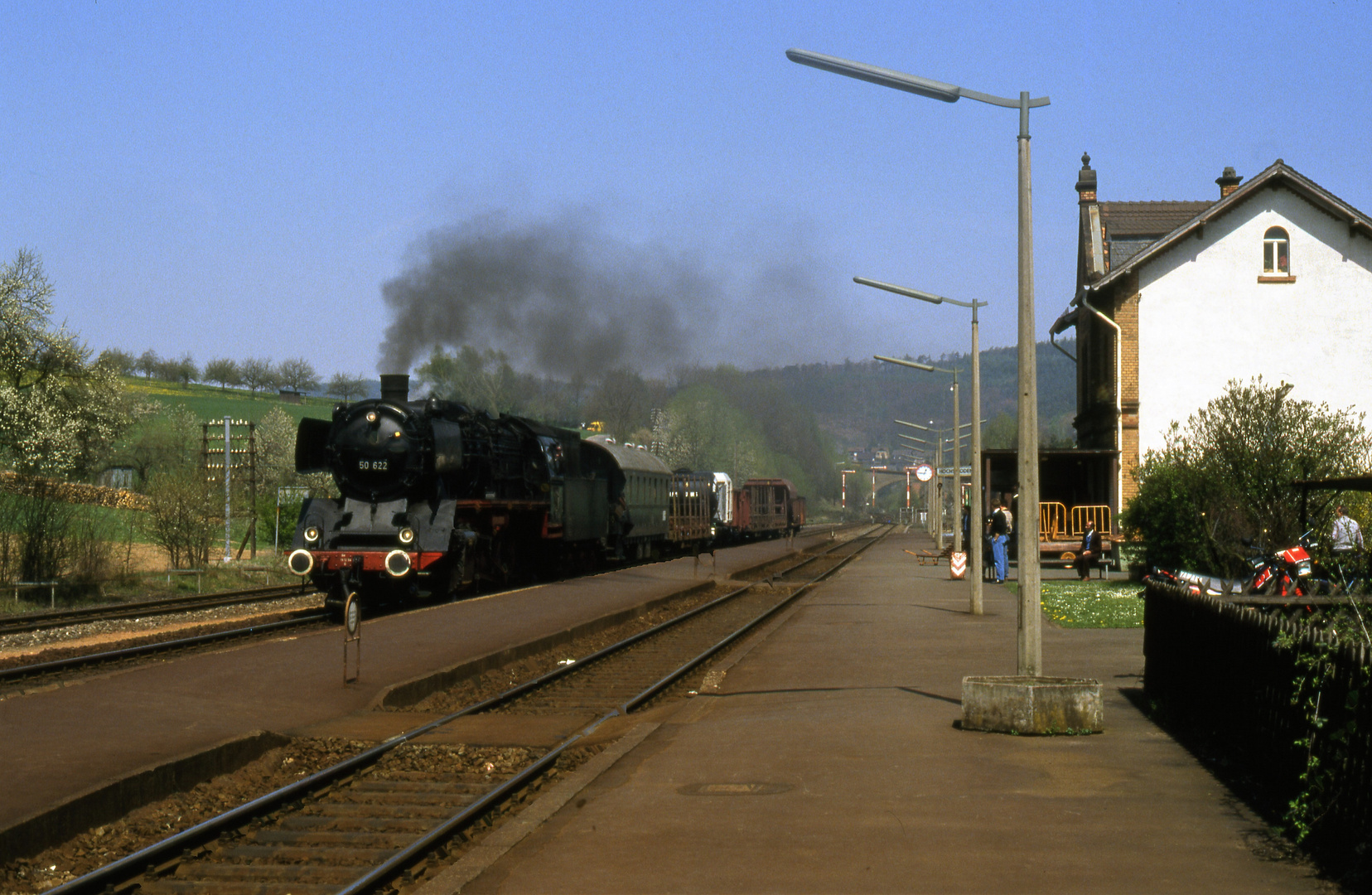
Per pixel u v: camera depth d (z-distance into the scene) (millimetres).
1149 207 38469
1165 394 32750
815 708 11445
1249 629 8312
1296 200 32531
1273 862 6109
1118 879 5820
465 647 16359
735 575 36469
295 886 6695
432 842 7199
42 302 34969
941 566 40406
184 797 8484
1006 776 8172
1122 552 32688
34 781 8203
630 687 14508
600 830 6965
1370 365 32188
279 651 15695
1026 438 10406
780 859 6254
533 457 29312
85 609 22609
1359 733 6129
